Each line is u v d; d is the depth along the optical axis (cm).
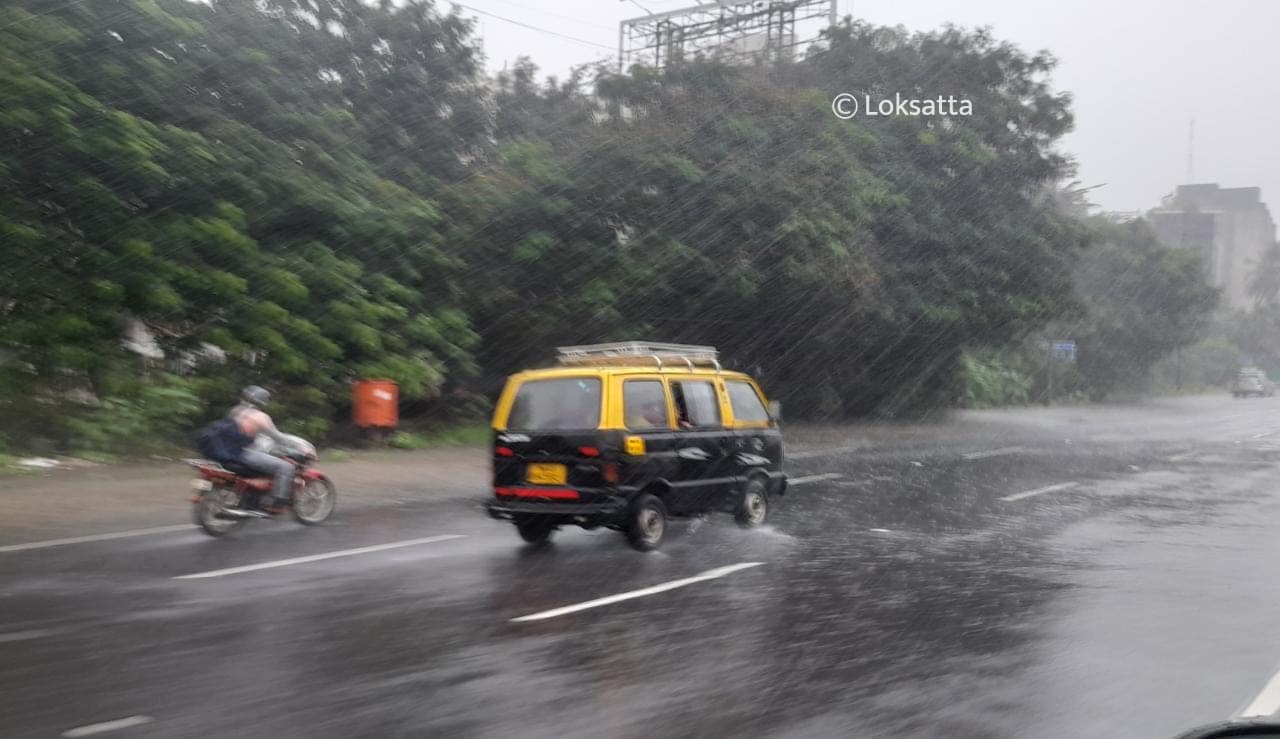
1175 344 5947
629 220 2470
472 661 663
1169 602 866
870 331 3103
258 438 1151
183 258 1705
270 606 805
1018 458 2170
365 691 598
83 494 1341
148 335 1802
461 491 1534
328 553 1037
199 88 1798
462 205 2267
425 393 2120
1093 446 2508
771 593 885
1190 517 1367
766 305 2719
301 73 2066
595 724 550
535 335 2355
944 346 3491
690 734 538
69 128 1513
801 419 3192
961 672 657
